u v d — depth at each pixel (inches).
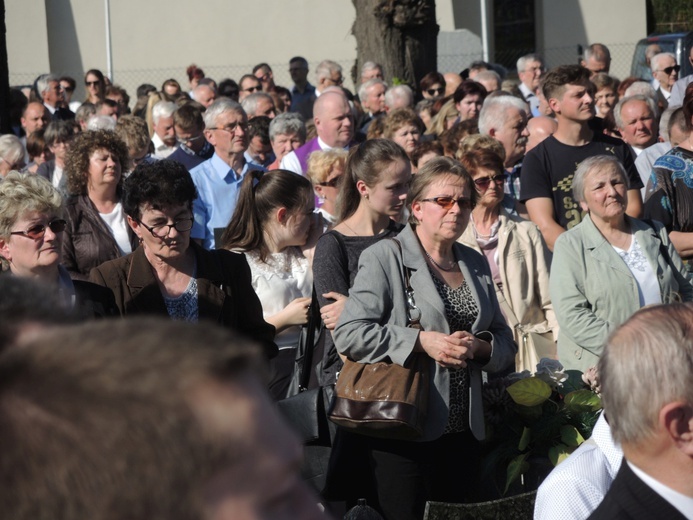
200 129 822.5
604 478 243.9
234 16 2137.1
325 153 540.7
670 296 445.7
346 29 2159.2
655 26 2306.8
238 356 65.3
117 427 60.7
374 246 366.0
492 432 391.2
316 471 371.6
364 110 1194.6
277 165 773.3
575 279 441.7
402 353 343.3
